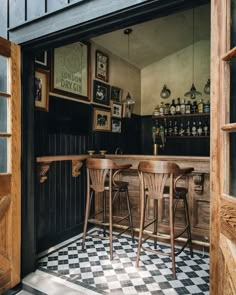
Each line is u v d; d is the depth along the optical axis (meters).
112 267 2.38
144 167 2.29
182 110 4.67
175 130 4.81
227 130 1.16
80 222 3.38
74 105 3.34
